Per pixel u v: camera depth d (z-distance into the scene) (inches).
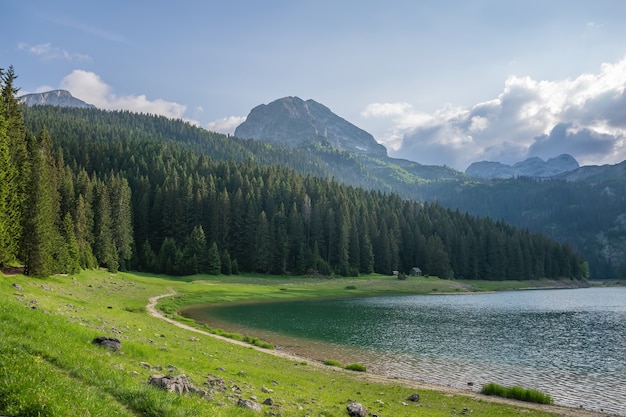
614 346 2018.9
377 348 1891.0
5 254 2054.6
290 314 3078.2
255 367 1106.7
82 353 643.5
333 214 7101.4
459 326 2618.1
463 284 6727.4
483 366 1594.5
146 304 2655.0
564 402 1170.0
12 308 756.6
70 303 1555.1
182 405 510.9
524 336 2285.9
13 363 487.8
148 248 5319.9
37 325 699.4
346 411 761.6
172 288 3961.6
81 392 466.6
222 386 747.4
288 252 6304.1
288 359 1427.2
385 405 893.2
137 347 863.1
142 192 6387.8
